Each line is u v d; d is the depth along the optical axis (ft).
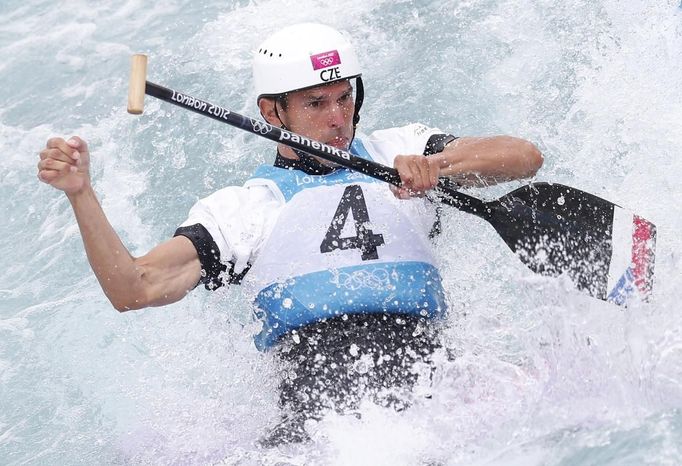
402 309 42.52
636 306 42.98
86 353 53.93
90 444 47.19
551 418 37.55
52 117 71.97
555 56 63.26
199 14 78.18
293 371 41.78
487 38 66.85
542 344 41.91
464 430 37.99
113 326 55.31
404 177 41.91
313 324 42.37
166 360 50.16
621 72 59.62
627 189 52.54
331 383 40.88
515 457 35.78
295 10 74.28
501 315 45.24
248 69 69.56
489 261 47.44
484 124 60.59
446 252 46.16
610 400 37.86
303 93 43.09
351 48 43.93
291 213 42.75
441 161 43.27
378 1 73.00
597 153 55.42
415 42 68.44
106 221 39.65
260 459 38.68
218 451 41.52
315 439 38.91
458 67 65.26
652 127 55.26
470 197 45.06
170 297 41.27
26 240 63.98
